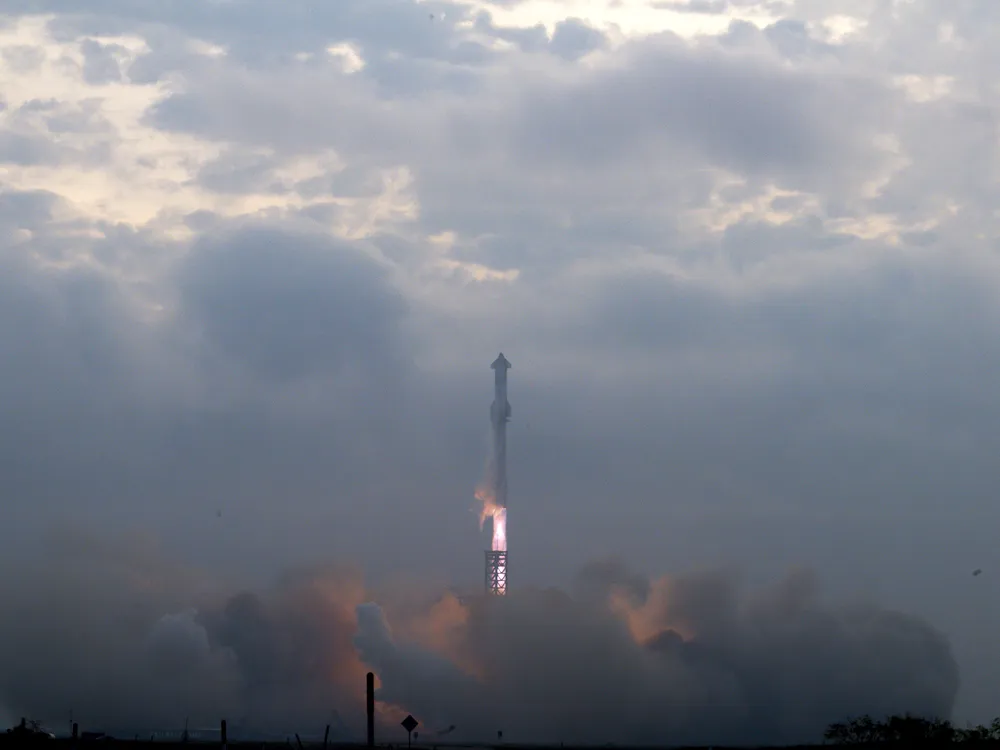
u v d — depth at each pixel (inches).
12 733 6855.3
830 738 7239.2
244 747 7086.6
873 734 7096.5
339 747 7317.9
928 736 6781.5
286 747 7140.8
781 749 7096.5
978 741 6520.7
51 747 6392.7
